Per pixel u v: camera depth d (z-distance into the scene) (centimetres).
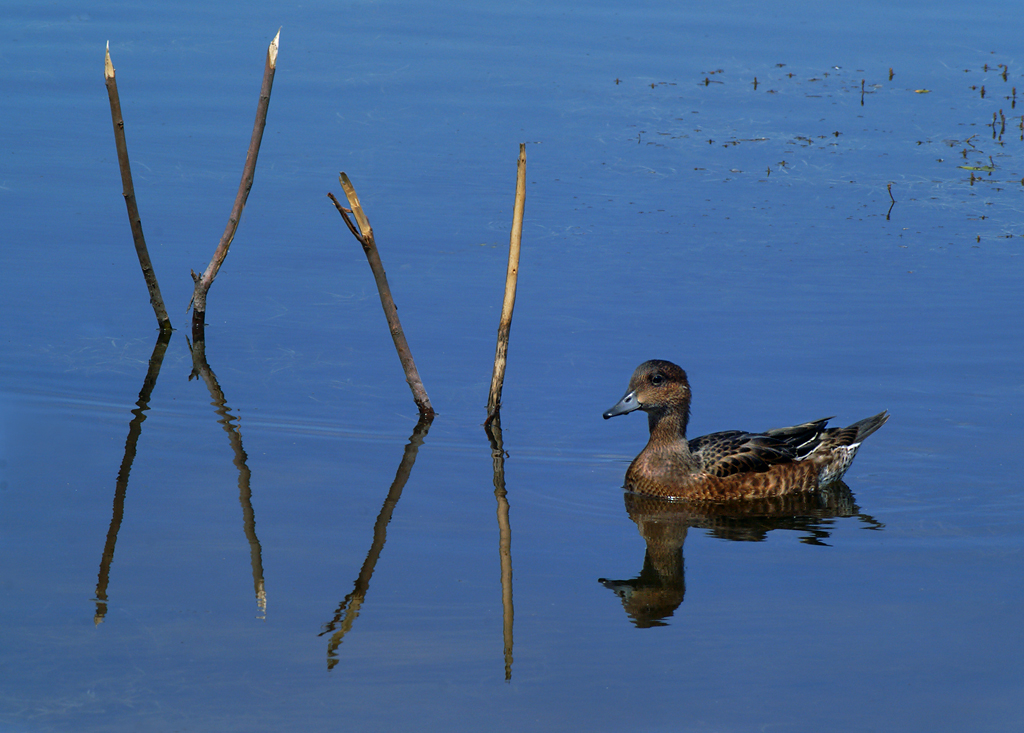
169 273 1855
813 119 2505
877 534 1171
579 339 1647
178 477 1244
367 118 2458
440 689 840
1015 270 1850
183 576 1012
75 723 784
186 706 809
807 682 860
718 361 1569
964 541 1146
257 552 1067
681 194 2158
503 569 1056
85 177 2166
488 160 2286
